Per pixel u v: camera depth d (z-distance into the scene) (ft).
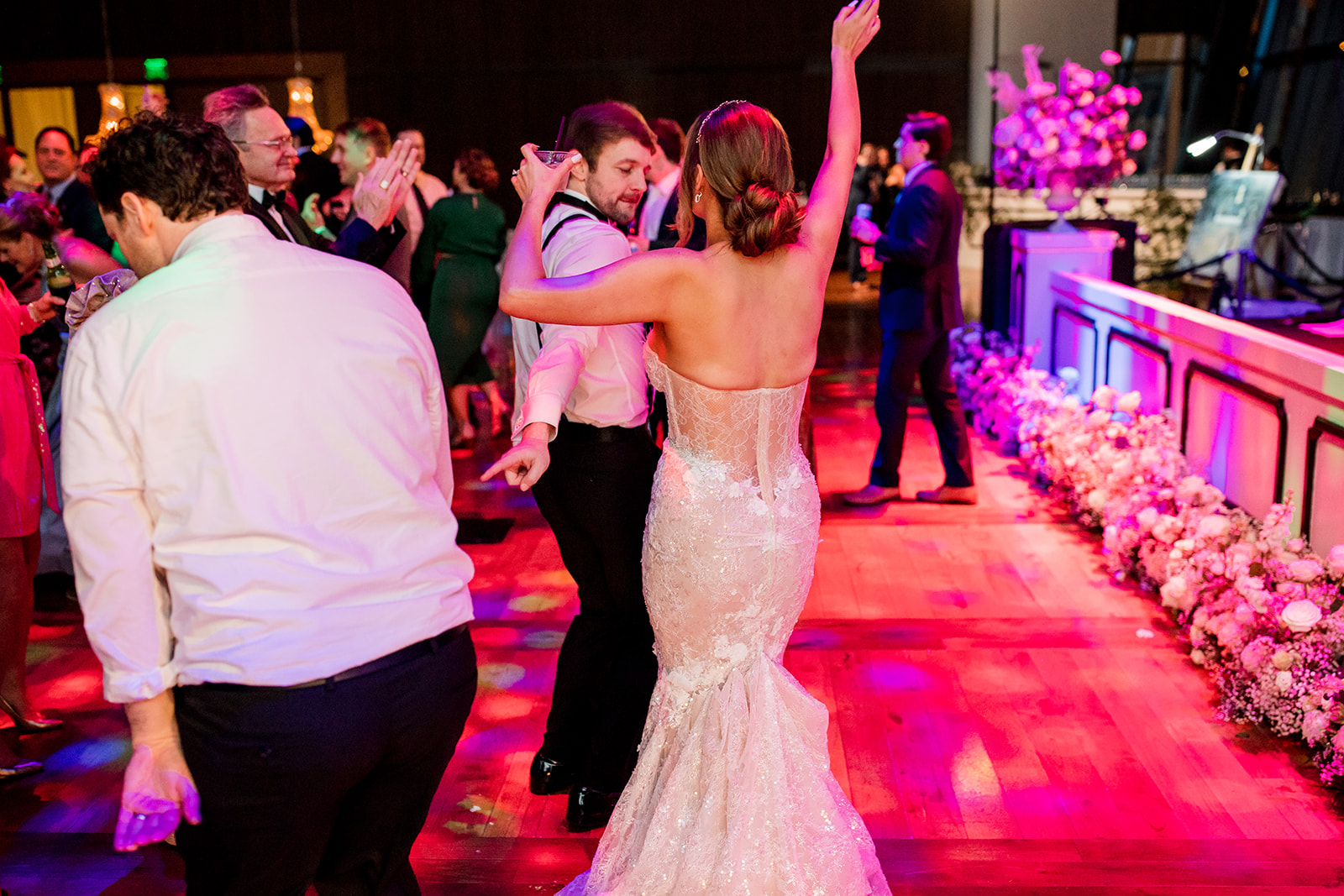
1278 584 10.37
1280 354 11.56
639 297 6.47
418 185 21.31
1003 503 16.79
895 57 48.16
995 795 9.12
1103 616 12.62
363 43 48.01
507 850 8.51
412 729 5.40
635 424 8.46
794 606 7.30
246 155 9.34
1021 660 11.55
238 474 4.93
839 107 7.54
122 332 4.91
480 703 10.91
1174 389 14.71
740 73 48.47
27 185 20.25
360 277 5.53
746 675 7.21
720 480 6.93
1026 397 18.24
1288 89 35.60
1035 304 20.89
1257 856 8.23
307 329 5.16
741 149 6.49
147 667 5.05
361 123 18.20
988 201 43.34
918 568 14.24
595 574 8.86
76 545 4.94
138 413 4.87
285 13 47.42
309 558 5.08
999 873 8.10
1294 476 11.41
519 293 6.46
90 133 47.91
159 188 5.20
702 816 6.95
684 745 7.23
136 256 5.47
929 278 15.94
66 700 11.18
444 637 5.55
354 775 5.23
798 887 6.75
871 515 16.35
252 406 4.96
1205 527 11.30
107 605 4.98
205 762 5.14
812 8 47.78
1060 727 10.18
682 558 6.99
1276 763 9.49
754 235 6.43
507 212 49.52
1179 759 9.59
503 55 48.29
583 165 8.45
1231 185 27.12
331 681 5.08
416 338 5.62
